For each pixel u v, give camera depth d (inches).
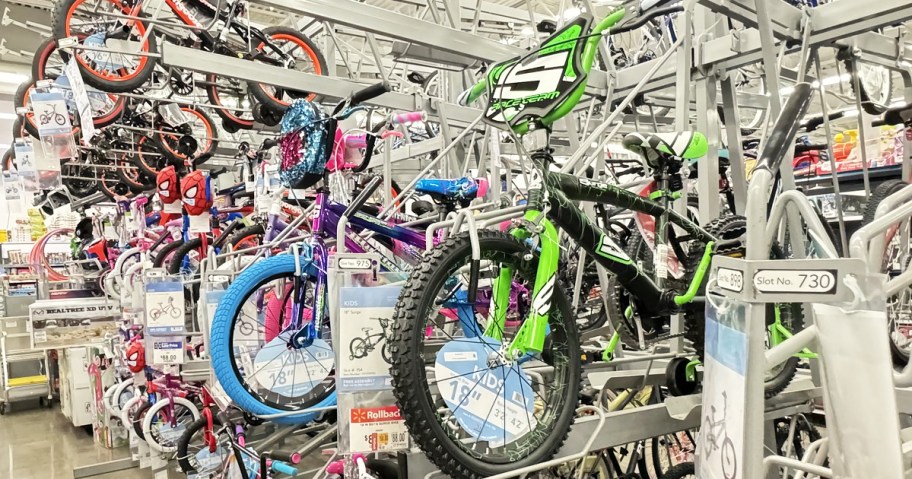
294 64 143.9
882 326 26.8
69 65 98.7
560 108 58.1
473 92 70.4
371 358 57.5
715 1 80.9
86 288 249.1
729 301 32.0
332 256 60.0
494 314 64.6
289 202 124.6
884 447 26.2
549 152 62.7
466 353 59.0
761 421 29.3
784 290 29.5
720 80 94.2
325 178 89.1
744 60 90.0
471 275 56.6
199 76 156.6
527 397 61.6
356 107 86.6
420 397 53.4
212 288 103.7
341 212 90.3
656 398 95.3
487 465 55.8
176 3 125.7
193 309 138.2
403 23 93.9
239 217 170.1
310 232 102.7
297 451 91.7
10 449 197.8
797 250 77.4
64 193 236.5
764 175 35.0
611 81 106.4
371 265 61.1
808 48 87.9
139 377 151.4
